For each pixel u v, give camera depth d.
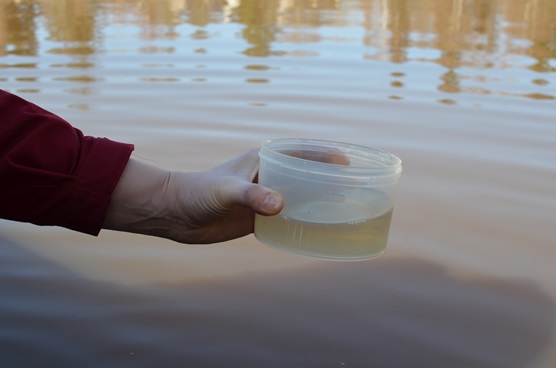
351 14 5.02
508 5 5.84
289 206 0.89
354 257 0.89
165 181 0.97
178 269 1.26
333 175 0.88
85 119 2.00
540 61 3.25
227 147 1.78
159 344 1.08
